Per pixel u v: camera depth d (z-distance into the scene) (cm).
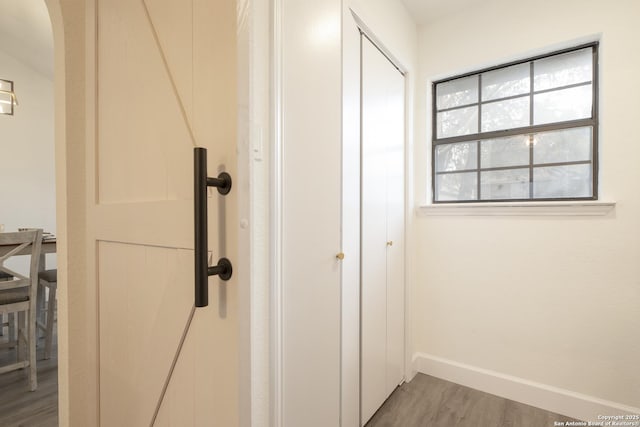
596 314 161
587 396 162
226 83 55
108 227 88
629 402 153
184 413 65
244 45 53
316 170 110
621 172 155
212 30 57
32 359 184
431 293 211
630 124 153
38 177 378
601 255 159
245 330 53
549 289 173
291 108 97
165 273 69
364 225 150
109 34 88
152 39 73
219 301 56
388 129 177
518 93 192
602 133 160
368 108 155
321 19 111
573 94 176
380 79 168
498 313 187
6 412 162
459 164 213
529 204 174
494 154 200
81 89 105
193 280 61
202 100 60
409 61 200
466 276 198
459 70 203
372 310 158
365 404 151
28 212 371
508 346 184
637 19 152
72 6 101
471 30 197
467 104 210
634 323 152
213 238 57
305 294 104
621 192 155
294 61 98
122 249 84
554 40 172
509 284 184
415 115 214
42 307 270
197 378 61
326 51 114
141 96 76
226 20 54
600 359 160
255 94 87
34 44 322
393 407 170
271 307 91
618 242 156
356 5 138
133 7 79
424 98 215
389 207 178
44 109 383
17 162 364
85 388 107
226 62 54
